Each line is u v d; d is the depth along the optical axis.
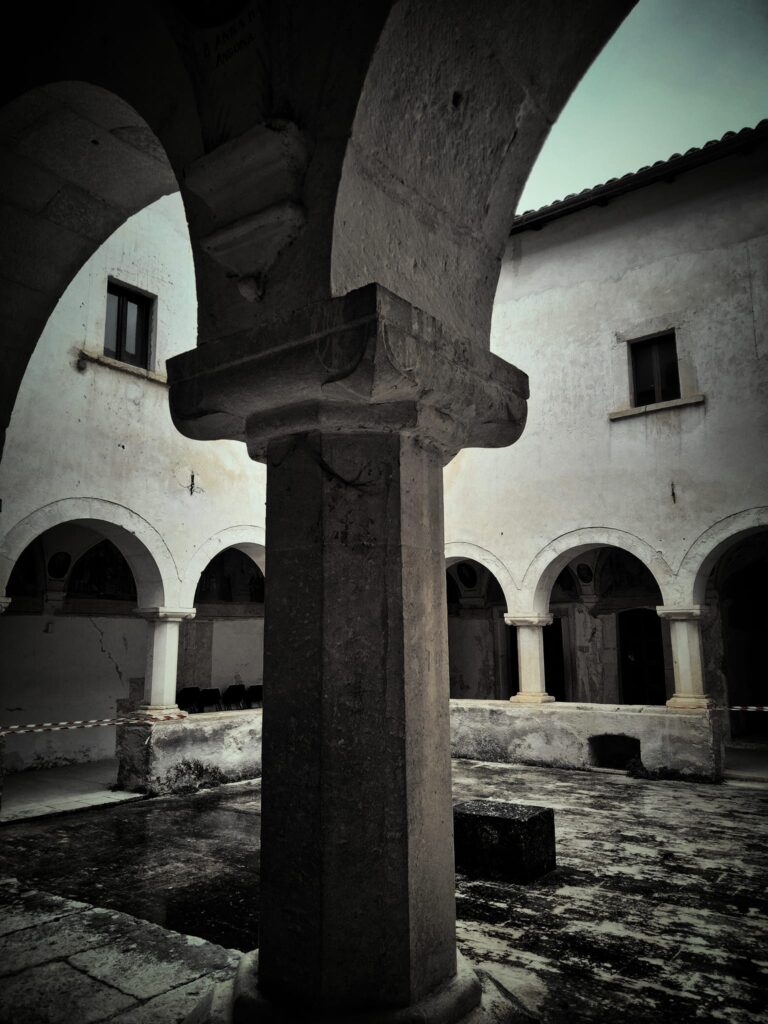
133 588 14.01
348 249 2.84
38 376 9.35
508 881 6.22
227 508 11.77
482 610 17.27
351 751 2.83
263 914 2.91
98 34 3.71
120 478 10.23
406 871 2.79
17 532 8.94
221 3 3.12
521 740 12.10
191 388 3.24
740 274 11.41
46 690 12.45
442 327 3.01
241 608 15.80
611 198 12.71
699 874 6.37
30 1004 3.32
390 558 2.98
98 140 4.20
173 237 11.47
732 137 11.05
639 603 15.20
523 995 4.07
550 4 3.11
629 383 12.31
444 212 3.26
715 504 11.17
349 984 2.71
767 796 9.56
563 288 13.22
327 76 2.81
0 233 4.62
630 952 4.75
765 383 10.95
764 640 15.94
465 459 13.87
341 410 3.01
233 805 9.32
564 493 12.66
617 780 10.66
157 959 3.78
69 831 8.07
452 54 2.95
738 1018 3.88
